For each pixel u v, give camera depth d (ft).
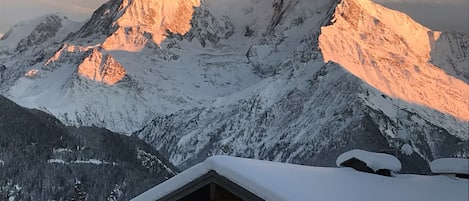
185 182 51.60
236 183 49.73
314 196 49.78
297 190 49.80
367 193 56.18
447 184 64.54
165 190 52.21
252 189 48.98
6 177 393.70
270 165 56.08
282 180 51.34
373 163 69.51
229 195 52.37
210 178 50.98
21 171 402.93
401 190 60.13
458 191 61.72
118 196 408.87
